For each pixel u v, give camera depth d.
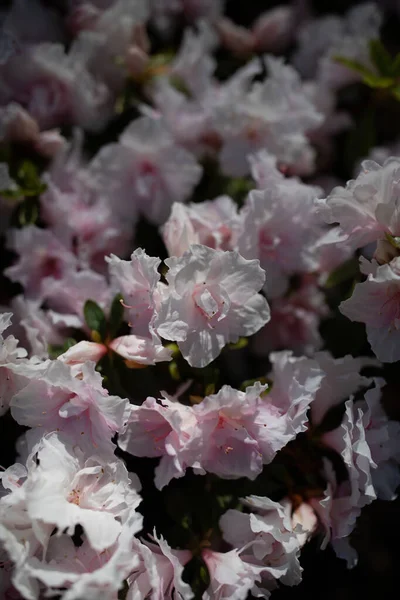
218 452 0.68
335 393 0.72
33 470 0.64
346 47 0.86
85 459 0.66
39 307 0.78
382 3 0.97
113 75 0.85
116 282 0.74
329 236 0.70
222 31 0.90
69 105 0.82
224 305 0.67
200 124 0.83
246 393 0.67
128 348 0.68
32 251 0.78
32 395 0.67
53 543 0.64
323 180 0.90
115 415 0.66
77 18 0.85
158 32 0.90
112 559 0.62
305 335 0.83
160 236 0.82
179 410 0.67
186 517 0.71
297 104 0.83
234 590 0.66
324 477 0.71
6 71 0.81
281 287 0.76
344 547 0.70
